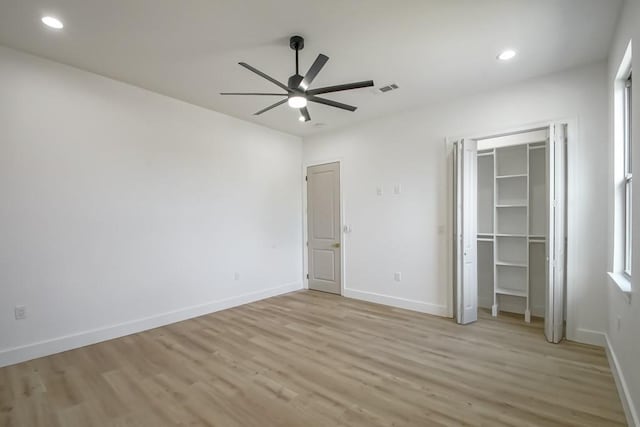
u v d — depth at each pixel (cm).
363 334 351
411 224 443
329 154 544
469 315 384
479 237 454
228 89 376
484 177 454
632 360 198
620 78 268
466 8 232
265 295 514
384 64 316
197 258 423
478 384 245
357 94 390
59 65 313
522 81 354
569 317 327
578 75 322
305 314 425
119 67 322
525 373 261
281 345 323
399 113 454
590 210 316
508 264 405
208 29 258
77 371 270
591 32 263
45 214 304
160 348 317
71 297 318
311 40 274
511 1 224
